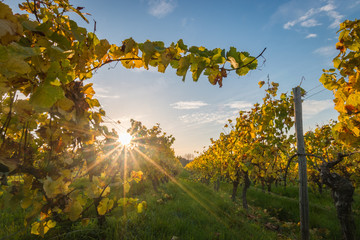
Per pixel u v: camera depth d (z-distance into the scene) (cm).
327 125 691
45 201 179
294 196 920
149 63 150
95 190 216
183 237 336
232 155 765
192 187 1030
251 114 645
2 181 122
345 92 224
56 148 173
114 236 278
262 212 633
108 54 154
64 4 133
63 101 122
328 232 474
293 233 477
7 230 271
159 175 887
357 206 693
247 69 140
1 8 76
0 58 76
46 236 259
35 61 99
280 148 521
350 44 211
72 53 105
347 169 674
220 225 426
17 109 131
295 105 378
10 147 147
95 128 188
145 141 806
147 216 396
